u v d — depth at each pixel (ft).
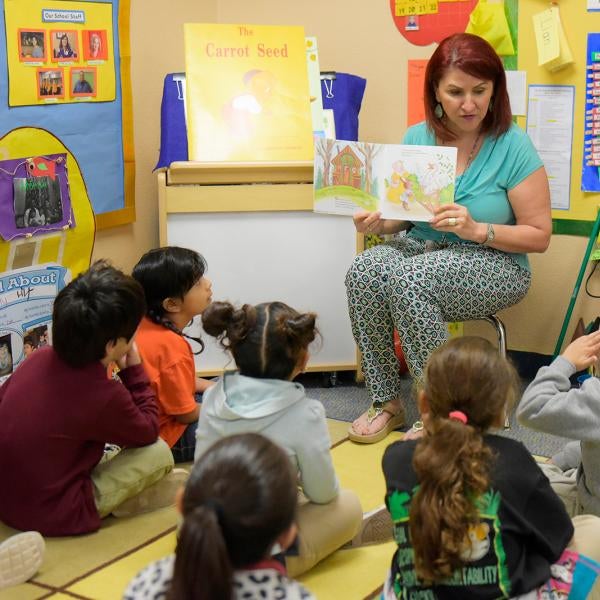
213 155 10.43
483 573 4.82
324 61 11.90
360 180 9.16
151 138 11.46
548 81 10.50
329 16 11.74
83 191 10.10
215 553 3.51
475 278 9.04
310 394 10.60
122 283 6.94
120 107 10.57
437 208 8.98
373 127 11.75
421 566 4.70
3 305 9.21
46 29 9.46
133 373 7.55
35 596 6.36
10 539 6.43
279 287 10.52
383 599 5.29
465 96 8.86
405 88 11.42
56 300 6.95
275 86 10.71
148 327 8.18
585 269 10.57
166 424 8.23
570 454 7.34
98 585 6.50
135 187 11.19
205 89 10.56
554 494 5.08
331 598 6.31
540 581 4.99
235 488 3.76
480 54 8.84
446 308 9.14
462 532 4.60
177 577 3.53
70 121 9.89
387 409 9.34
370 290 9.08
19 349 9.45
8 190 9.15
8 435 7.05
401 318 8.96
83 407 6.97
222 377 6.52
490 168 9.20
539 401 5.93
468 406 4.97
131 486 7.38
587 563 5.24
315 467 6.35
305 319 6.23
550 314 11.00
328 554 6.80
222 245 10.39
